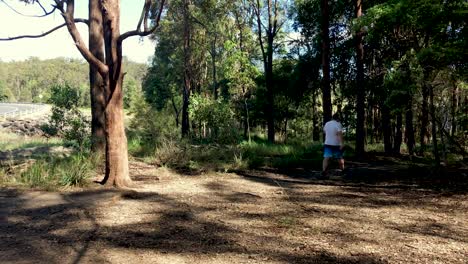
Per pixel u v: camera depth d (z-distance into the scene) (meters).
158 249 4.64
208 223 5.82
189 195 7.88
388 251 4.58
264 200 7.57
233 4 32.50
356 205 7.14
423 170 11.46
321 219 6.10
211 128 21.72
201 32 38.34
